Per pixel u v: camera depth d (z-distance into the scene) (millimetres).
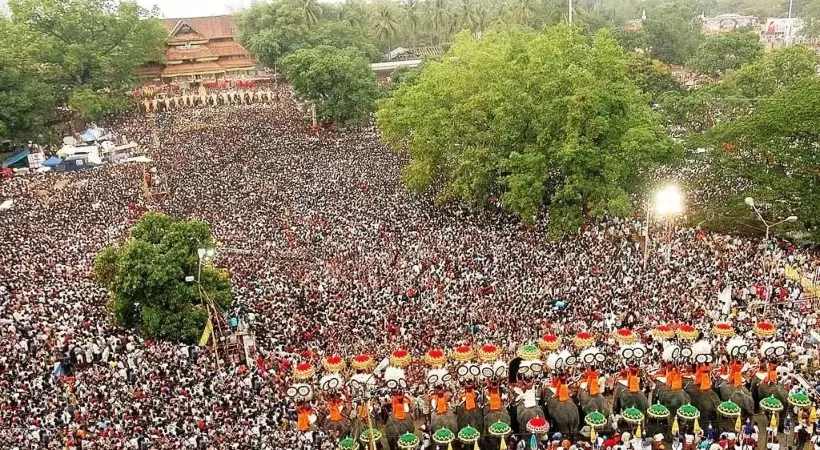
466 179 63000
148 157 87312
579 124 57406
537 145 60594
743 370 36812
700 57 118688
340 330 42406
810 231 55062
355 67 107500
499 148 64688
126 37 113812
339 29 137625
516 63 66812
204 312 45094
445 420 33281
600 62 62375
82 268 51875
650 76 101938
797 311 43062
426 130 68062
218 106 122500
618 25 180000
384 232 59938
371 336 41250
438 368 35156
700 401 34281
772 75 85625
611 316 41688
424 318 43062
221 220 63781
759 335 37188
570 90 59656
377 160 87312
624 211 54531
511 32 94812
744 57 114500
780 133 55188
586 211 62031
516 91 63125
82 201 68688
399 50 154750
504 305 44094
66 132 103500
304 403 34875
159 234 47469
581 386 34969
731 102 80875
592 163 56562
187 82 131500
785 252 53219
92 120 107125
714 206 58812
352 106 106500
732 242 54938
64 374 37188
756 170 56781
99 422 31297
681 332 36656
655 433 33969
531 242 57188
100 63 107062
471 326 41656
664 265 49875
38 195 71875
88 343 39594
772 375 34438
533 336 40156
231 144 94125
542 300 44594
